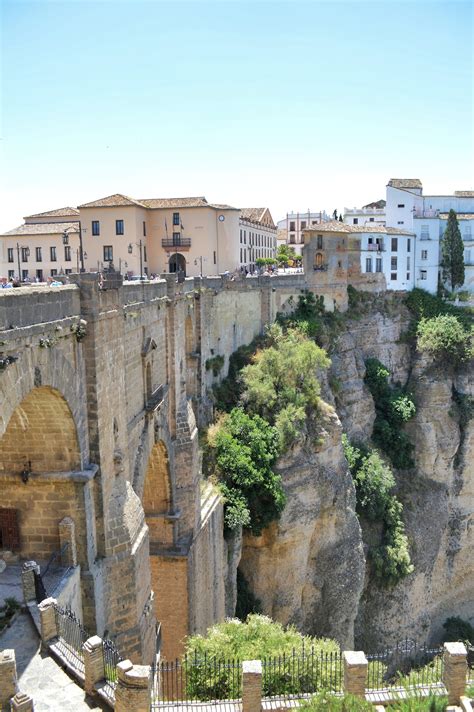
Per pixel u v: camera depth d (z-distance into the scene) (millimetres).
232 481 45344
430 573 66500
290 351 54875
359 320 74500
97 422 22906
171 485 36844
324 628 52406
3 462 22250
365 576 59344
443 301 82938
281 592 49000
